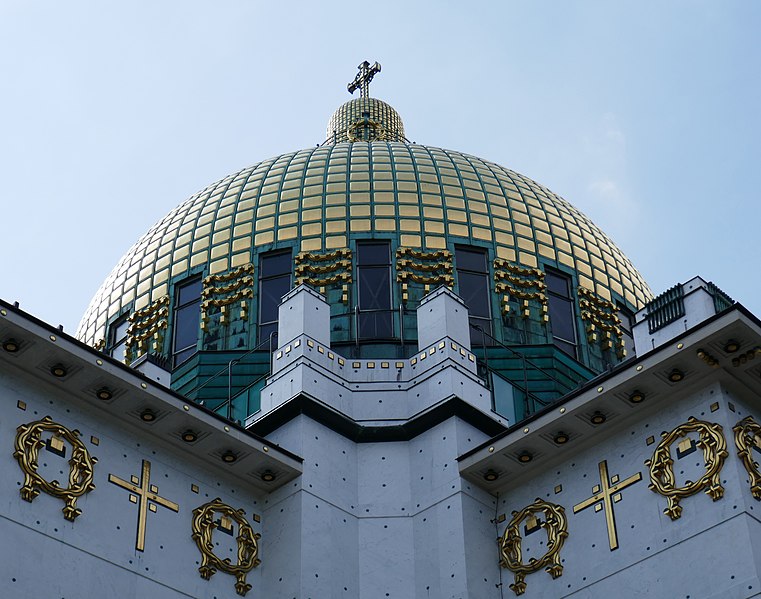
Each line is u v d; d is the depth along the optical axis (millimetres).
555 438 39406
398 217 55281
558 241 57031
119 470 37625
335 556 40312
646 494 37500
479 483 41062
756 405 38125
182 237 57188
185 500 38969
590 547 38156
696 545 35875
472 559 39625
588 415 38625
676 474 37094
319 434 42219
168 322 54531
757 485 35906
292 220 55594
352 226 54875
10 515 34469
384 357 50688
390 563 40844
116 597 35812
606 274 57656
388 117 73875
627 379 37531
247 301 53344
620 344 55688
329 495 41250
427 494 41562
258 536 40219
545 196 60062
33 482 35281
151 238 58969
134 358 54469
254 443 39844
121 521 36938
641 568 36719
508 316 53219
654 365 37125
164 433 38781
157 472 38625
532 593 38875
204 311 53562
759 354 36469
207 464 39938
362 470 42688
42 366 36312
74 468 36438
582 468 39406
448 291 45500
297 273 53500
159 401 37844
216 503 39625
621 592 36844
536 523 39781
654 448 37875
